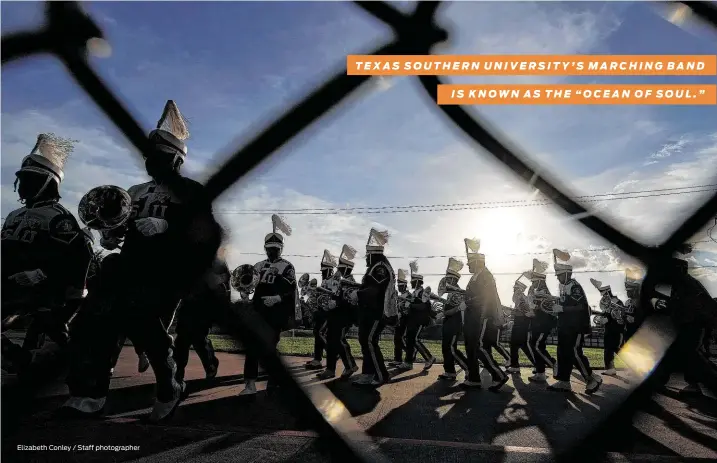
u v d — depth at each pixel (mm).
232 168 2162
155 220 3047
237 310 2900
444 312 8172
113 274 3273
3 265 3984
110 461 2496
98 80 2242
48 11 2051
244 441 2902
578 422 4309
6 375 5090
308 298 12320
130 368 7402
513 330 10062
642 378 3240
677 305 3359
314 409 2584
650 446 3283
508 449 2965
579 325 6766
